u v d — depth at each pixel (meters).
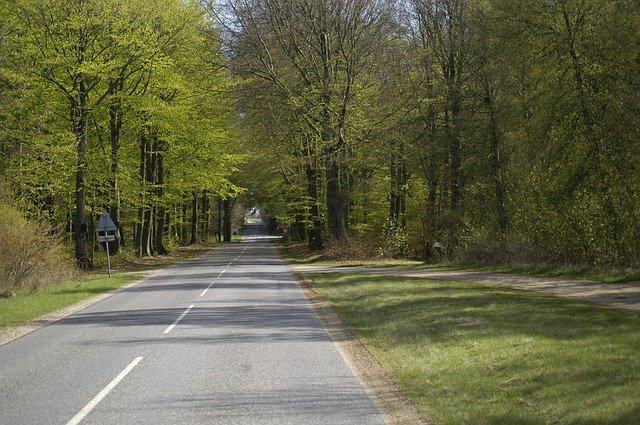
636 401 7.33
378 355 12.03
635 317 13.58
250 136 46.59
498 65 30.91
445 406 8.20
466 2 34.88
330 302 21.12
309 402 8.67
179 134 44.09
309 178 50.41
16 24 32.62
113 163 38.94
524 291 19.77
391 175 49.78
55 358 11.98
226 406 8.48
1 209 26.81
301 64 40.62
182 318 17.11
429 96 37.75
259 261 45.47
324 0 39.62
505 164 33.00
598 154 24.20
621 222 23.22
